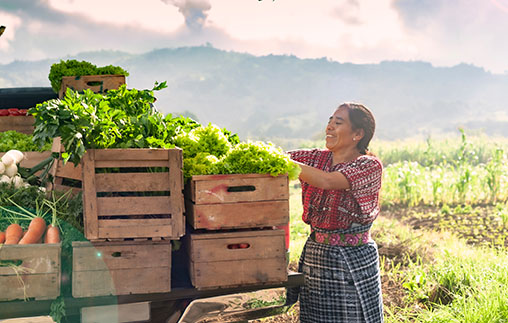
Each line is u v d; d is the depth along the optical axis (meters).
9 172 3.34
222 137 3.36
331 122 3.53
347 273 3.35
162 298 2.94
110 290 2.75
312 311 3.45
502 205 10.47
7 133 4.62
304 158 3.64
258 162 3.02
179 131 3.37
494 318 4.39
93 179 2.80
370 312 3.40
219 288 3.07
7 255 2.58
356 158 3.43
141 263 2.88
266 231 3.09
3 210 2.77
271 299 3.31
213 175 3.00
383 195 11.66
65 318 2.64
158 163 2.89
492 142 24.25
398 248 6.87
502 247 7.33
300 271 3.55
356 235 3.40
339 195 3.35
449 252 6.57
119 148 2.90
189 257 3.12
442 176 12.34
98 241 2.83
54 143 3.33
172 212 2.89
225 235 3.03
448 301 5.21
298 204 12.07
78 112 2.75
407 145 23.59
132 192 2.93
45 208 2.88
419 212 10.70
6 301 2.57
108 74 5.22
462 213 10.38
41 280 2.60
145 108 3.38
